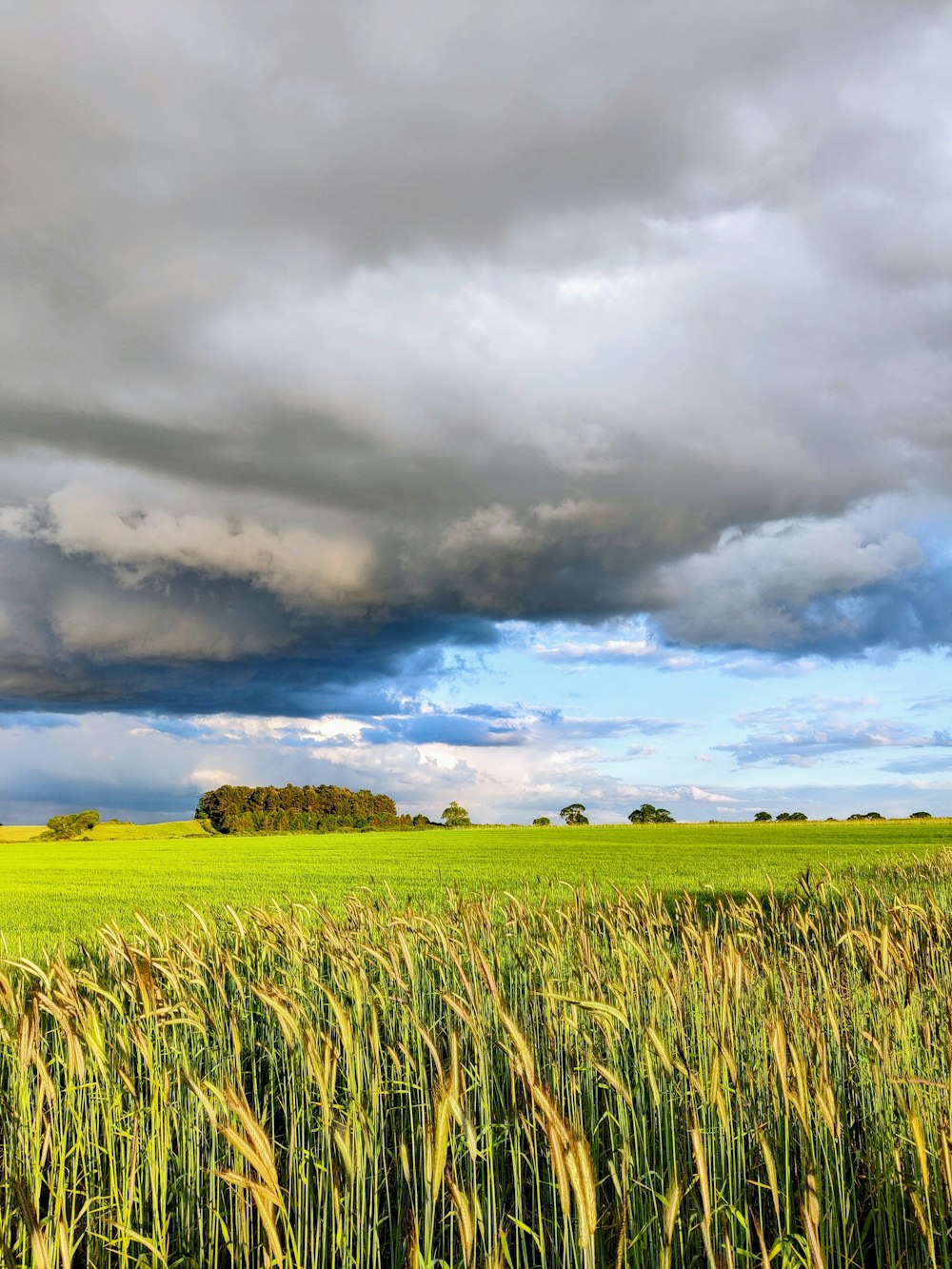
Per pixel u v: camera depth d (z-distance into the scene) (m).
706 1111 4.56
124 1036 4.85
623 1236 3.23
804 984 5.71
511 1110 4.81
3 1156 4.45
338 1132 3.50
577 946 6.71
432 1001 7.02
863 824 68.69
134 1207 4.72
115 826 109.69
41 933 15.49
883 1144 4.31
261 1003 6.93
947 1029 4.47
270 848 53.44
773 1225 4.12
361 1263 3.77
